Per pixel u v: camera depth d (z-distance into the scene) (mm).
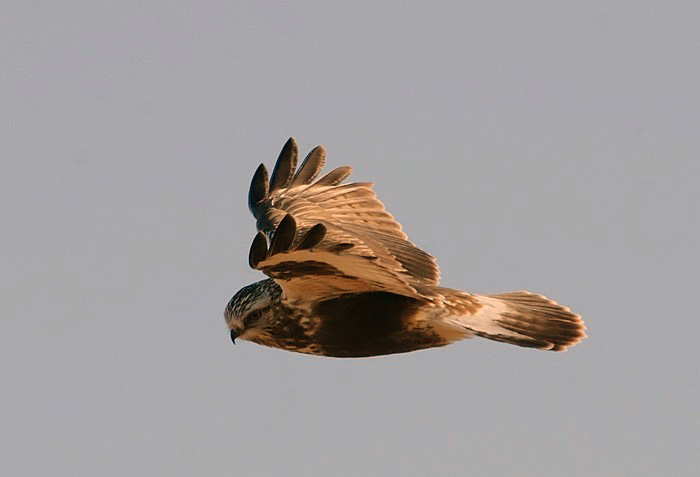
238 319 15180
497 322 15227
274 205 15742
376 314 14508
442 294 14953
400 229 15383
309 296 14430
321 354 15156
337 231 12266
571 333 15164
